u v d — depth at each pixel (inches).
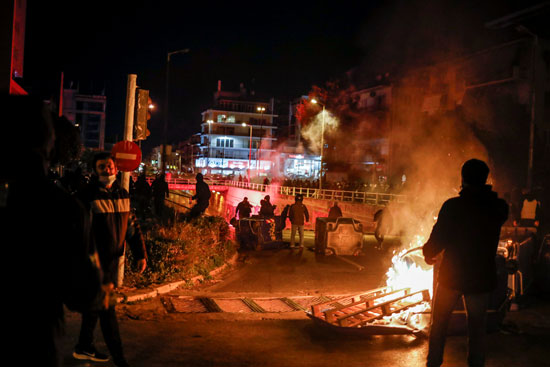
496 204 168.9
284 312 288.2
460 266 166.2
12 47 842.8
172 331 235.3
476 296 166.1
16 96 83.0
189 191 2667.3
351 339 233.1
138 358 194.4
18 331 77.0
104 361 185.0
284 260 528.4
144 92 319.9
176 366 188.2
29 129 81.1
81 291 83.2
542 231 475.5
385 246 677.3
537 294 331.0
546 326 255.0
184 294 323.6
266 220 623.5
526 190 462.6
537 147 1369.3
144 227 482.0
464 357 207.5
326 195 1498.5
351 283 404.5
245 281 400.2
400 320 257.8
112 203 172.7
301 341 228.4
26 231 78.2
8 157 80.0
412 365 199.2
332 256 560.4
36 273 78.2
